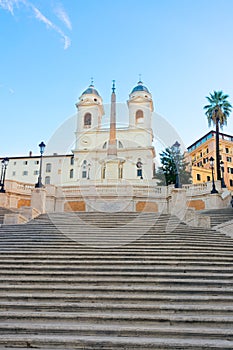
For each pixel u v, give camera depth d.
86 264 7.83
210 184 23.66
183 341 4.58
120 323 5.27
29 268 7.53
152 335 4.86
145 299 5.99
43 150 19.64
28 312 5.54
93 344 4.56
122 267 7.51
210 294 6.27
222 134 67.50
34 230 11.45
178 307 5.61
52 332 4.95
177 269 7.37
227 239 10.73
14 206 23.80
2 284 6.75
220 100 35.66
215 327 5.11
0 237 10.46
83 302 6.01
